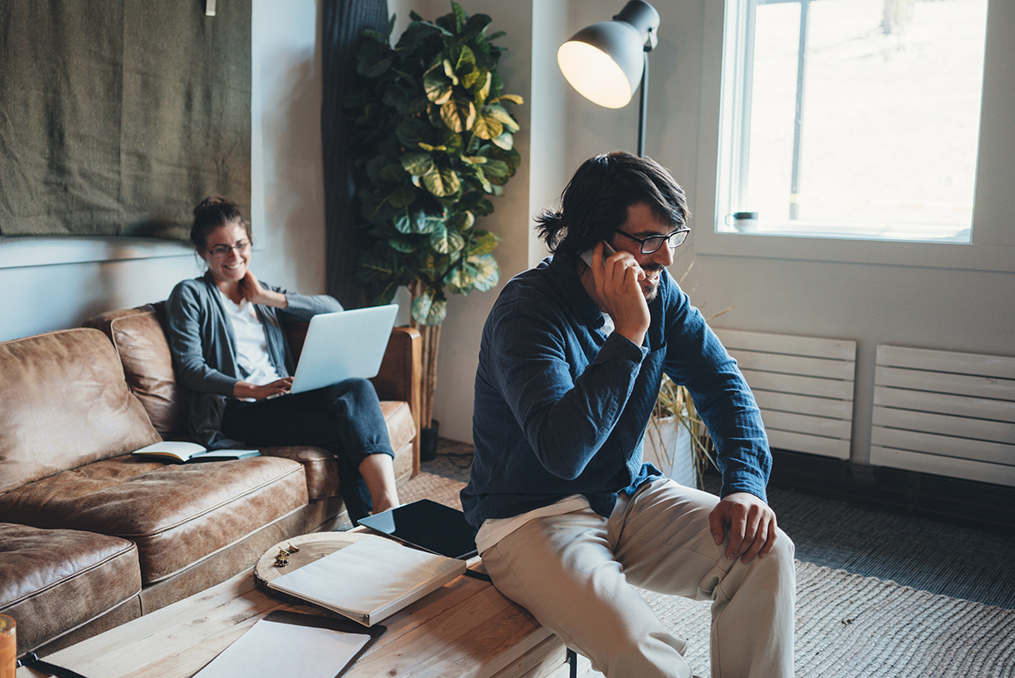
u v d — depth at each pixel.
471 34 2.95
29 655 1.04
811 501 2.91
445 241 2.93
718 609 1.22
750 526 1.18
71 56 2.15
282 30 2.85
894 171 2.98
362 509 2.17
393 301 3.43
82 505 1.69
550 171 3.35
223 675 0.99
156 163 2.41
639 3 2.65
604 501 1.28
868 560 2.36
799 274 3.00
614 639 1.04
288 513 1.99
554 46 3.27
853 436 2.97
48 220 2.14
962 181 2.86
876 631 1.92
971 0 2.76
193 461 2.01
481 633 1.12
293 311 2.56
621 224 1.18
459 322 3.47
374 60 2.97
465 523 1.51
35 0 2.05
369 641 1.08
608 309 1.16
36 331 2.20
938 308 2.76
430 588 1.21
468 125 2.85
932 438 2.75
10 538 1.53
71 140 2.17
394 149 2.98
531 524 1.21
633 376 1.11
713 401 1.39
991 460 2.66
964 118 2.83
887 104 2.96
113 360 2.12
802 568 2.29
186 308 2.30
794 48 3.09
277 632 1.09
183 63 2.46
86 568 1.47
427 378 3.20
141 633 1.11
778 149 3.18
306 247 3.05
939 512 2.76
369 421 2.23
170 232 2.48
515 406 1.16
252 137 2.76
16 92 2.03
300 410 2.29
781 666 1.14
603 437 1.10
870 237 2.87
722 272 3.17
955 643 1.86
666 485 1.38
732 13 3.08
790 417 3.03
